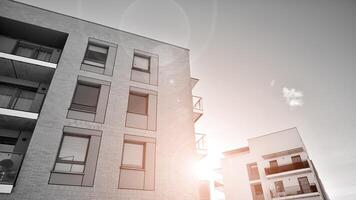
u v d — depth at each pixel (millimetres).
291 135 28859
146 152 9922
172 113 11711
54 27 11969
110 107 10461
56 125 9070
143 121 10773
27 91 11273
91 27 12906
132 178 9047
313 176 25766
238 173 29531
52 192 7707
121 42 13125
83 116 9773
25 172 7746
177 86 12938
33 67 10562
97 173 8609
